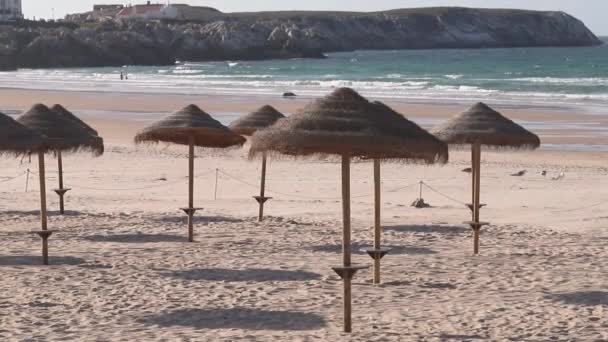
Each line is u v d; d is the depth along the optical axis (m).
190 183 26.42
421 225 29.06
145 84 130.88
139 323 16.84
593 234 27.61
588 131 62.56
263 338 15.78
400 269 22.12
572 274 21.47
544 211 32.38
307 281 20.64
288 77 156.12
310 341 15.57
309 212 32.25
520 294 19.38
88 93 108.75
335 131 15.32
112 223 29.25
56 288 19.70
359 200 35.22
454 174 41.69
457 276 21.31
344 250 16.00
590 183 39.31
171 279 20.80
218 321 17.05
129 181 39.84
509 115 74.31
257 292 19.50
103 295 19.09
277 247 25.11
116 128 65.31
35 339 15.62
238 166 43.91
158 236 26.97
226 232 27.70
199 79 150.38
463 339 15.70
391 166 43.91
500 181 39.81
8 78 159.25
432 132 24.27
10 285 19.98
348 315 16.11
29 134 20.95
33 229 28.20
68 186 38.53
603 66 195.50
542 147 54.38
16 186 38.66
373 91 105.88
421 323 16.86
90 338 15.71
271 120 31.69
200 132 26.06
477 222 24.27
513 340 15.64
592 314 17.55
